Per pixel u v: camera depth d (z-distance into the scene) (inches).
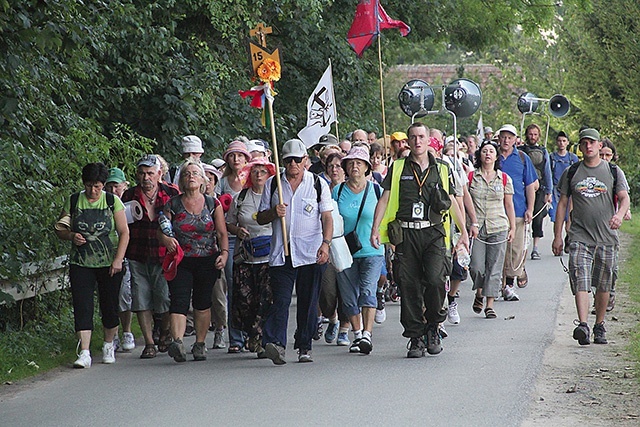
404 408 859.4
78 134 1467.8
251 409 866.1
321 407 868.6
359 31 1801.2
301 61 2458.2
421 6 2898.6
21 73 1330.0
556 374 1001.5
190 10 2063.2
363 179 1182.3
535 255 2094.0
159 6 1888.5
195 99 1998.0
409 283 1106.7
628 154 3742.6
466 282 1813.5
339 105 2583.7
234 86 2193.7
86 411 875.4
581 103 3811.5
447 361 1077.1
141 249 1162.0
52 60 1438.2
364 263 1161.4
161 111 1967.3
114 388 973.2
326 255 1082.1
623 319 1353.3
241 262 1158.3
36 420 848.3
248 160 1269.7
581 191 1182.3
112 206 1111.6
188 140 1309.1
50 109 1476.4
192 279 1122.0
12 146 1251.2
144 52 1861.5
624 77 3646.7
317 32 2427.4
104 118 1942.7
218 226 1123.9
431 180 1103.6
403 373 1015.6
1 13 1103.6
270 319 1085.8
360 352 1150.3
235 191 1259.2
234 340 1180.5
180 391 951.0
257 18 2107.5
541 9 3538.4
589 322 1336.1
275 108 2466.8
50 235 1285.7
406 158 1115.3
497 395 906.1
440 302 1102.4
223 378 1012.5
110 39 1812.3
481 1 3321.9
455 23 3157.0
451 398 895.7
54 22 1158.3
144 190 1168.8
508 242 1534.2
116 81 1870.1
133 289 1160.2
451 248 1144.2
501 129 1561.3
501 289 1553.9
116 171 1206.9
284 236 1080.2
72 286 1106.1
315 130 1685.5
